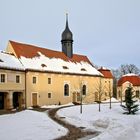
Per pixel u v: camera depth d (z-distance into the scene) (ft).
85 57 238.48
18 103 161.99
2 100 152.25
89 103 202.59
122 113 129.59
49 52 202.90
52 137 69.46
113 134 62.80
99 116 116.78
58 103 186.70
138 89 240.73
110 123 95.55
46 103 177.68
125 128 71.56
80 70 211.00
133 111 127.85
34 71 169.58
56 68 189.98
